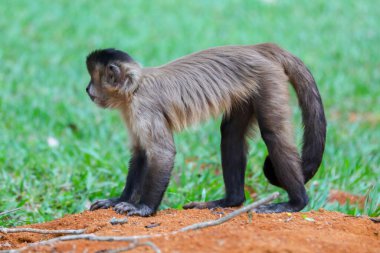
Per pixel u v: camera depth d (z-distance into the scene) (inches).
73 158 604.1
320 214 379.2
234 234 316.2
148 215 394.9
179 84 406.0
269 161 422.9
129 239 314.8
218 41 1111.6
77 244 320.5
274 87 409.1
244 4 1363.2
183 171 543.8
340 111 839.7
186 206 438.3
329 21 1267.2
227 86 412.2
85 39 1096.8
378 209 447.8
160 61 981.8
